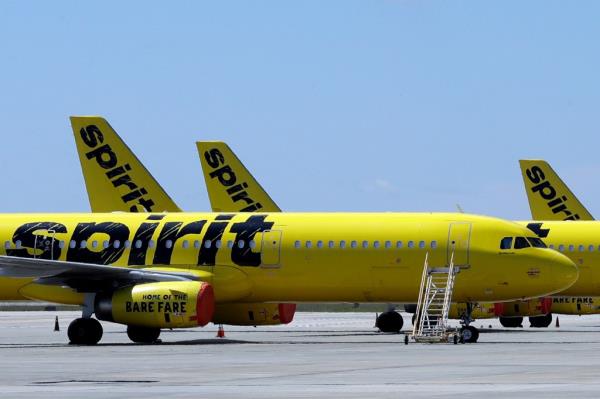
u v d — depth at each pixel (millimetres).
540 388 56344
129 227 113500
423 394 53906
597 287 134500
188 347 96625
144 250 112250
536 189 159875
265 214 112125
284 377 63656
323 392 55219
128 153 138750
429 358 78750
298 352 87375
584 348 91000
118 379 63156
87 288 107250
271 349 92062
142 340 107000
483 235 106188
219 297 110125
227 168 157375
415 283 106750
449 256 106062
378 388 56969
